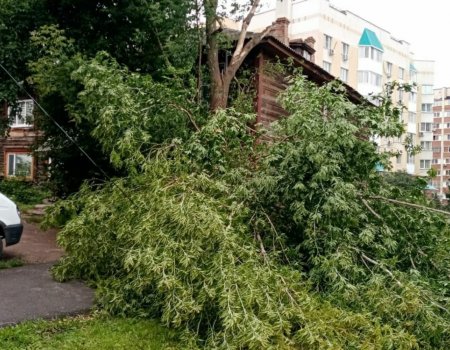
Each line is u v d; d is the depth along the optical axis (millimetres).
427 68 54500
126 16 9914
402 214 5676
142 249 4742
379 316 4316
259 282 4230
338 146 5566
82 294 5820
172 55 10047
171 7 9766
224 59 13773
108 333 4641
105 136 6914
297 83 6184
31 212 13508
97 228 6016
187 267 4387
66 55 9016
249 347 3666
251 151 6488
